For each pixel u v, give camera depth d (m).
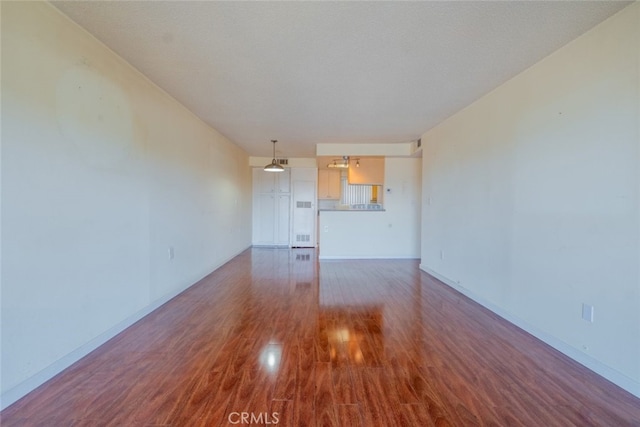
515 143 2.99
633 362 1.92
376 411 1.75
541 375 2.12
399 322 3.07
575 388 1.97
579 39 2.29
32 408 1.73
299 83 3.20
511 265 3.05
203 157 4.74
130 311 2.92
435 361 2.31
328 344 2.57
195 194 4.46
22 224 1.82
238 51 2.55
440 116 4.32
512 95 3.03
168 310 3.37
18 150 1.79
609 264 2.07
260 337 2.70
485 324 3.02
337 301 3.73
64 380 2.00
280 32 2.27
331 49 2.50
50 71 2.00
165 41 2.41
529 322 2.80
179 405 1.78
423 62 2.71
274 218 8.45
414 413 1.73
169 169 3.65
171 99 3.65
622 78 1.98
